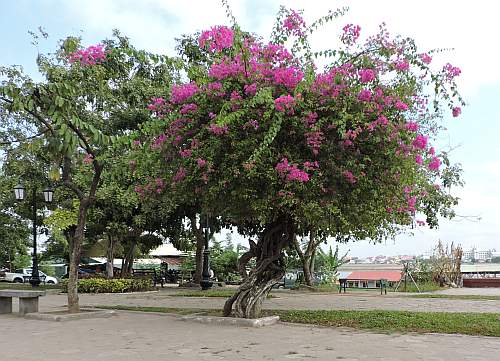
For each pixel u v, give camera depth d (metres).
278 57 10.62
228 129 9.90
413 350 7.73
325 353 7.54
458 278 29.91
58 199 22.84
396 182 10.38
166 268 37.94
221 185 10.21
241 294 11.55
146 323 11.26
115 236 24.47
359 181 10.09
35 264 25.12
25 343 8.72
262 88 9.86
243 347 8.13
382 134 9.80
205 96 10.45
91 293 21.70
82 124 10.80
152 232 25.80
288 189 9.85
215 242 34.56
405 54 10.36
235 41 10.19
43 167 22.81
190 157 10.31
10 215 35.53
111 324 11.13
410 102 10.43
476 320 10.43
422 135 10.33
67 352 7.86
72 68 15.47
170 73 19.94
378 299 17.67
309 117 9.71
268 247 11.86
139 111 19.25
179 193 11.48
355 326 10.34
